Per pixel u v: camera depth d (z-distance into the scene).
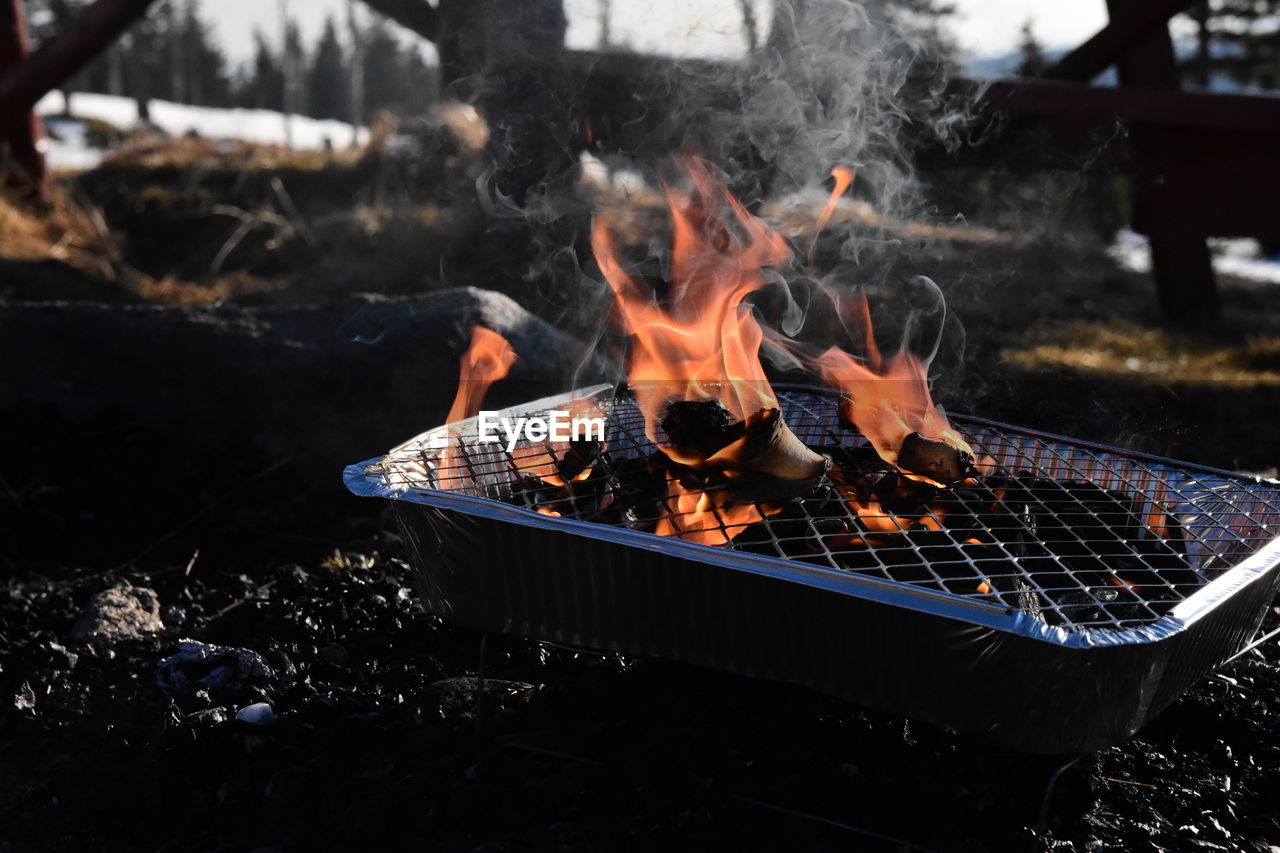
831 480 2.03
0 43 7.36
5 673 2.31
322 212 7.98
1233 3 22.98
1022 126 6.04
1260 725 2.07
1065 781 1.83
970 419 2.30
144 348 3.84
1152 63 6.66
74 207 7.58
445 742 1.95
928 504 1.95
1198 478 2.06
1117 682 1.48
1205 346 6.54
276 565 3.10
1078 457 2.18
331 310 4.05
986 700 1.52
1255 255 15.90
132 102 39.62
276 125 33.47
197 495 3.53
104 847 1.76
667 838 1.69
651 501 1.89
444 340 3.83
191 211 7.95
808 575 1.55
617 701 2.04
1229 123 6.03
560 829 1.73
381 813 1.75
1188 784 1.91
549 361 3.89
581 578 1.72
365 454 3.73
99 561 3.09
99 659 2.35
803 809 1.77
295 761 1.91
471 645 2.40
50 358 3.81
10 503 3.32
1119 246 12.30
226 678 2.18
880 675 1.59
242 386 3.79
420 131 8.56
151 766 1.88
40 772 1.99
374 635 2.44
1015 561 1.72
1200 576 1.79
